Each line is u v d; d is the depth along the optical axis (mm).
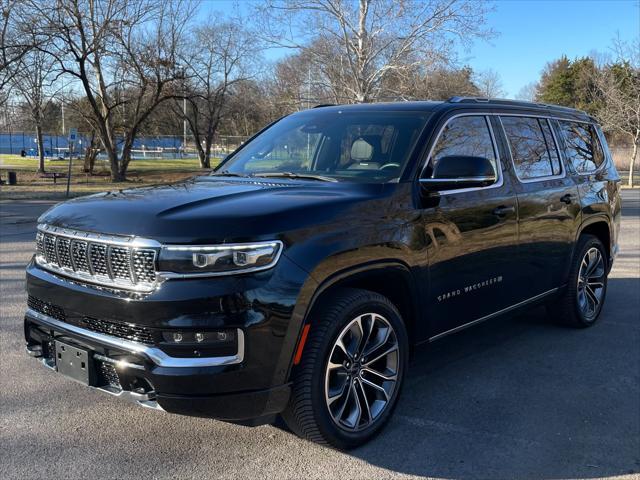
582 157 5777
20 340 5199
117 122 37062
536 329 5840
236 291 2814
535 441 3576
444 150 4059
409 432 3666
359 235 3289
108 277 3002
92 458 3299
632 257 9945
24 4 25406
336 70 21016
